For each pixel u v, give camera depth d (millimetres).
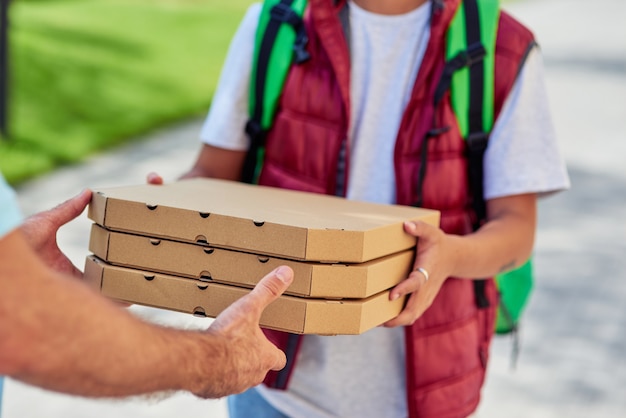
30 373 1283
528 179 2307
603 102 12539
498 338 5418
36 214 1876
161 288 1847
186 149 8828
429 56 2248
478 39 2271
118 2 16969
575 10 21516
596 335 5535
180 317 3902
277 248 1779
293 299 1780
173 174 8031
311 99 2305
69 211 1896
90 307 1314
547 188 2320
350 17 2314
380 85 2295
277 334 2205
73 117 9453
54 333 1277
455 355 2293
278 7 2350
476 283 2355
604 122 11398
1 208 1256
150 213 1843
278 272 1708
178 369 1445
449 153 2277
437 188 2271
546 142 2338
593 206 8102
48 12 14891
